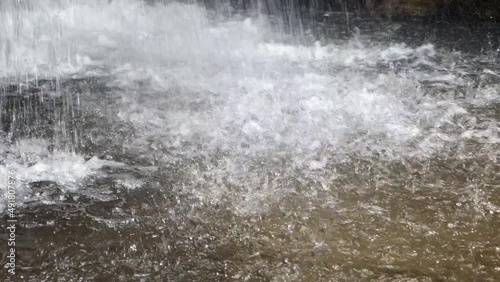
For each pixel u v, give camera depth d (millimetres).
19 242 3346
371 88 5410
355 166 4172
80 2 7352
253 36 6906
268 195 3832
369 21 7547
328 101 5137
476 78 5703
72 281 3078
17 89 5352
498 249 3322
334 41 6816
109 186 3920
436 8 7723
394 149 4395
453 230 3486
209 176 4043
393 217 3607
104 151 4355
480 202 3760
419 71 5863
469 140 4547
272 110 4973
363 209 3689
